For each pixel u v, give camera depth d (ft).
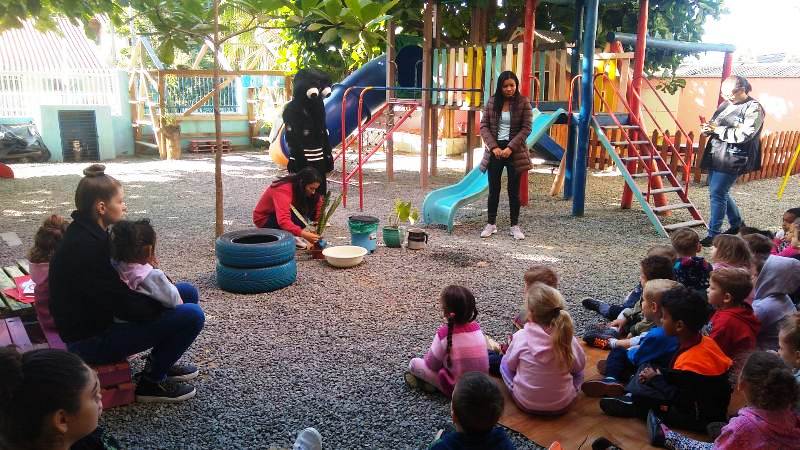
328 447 9.84
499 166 23.71
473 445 7.59
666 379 10.41
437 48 34.53
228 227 24.97
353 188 35.17
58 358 6.08
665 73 45.34
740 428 7.95
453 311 11.03
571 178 32.53
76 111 47.57
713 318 11.42
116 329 10.68
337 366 12.75
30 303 13.26
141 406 11.04
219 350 13.42
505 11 42.32
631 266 20.36
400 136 55.26
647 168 26.68
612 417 10.80
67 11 19.17
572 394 10.84
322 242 20.62
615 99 31.71
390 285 17.99
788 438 7.79
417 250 21.91
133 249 10.43
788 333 9.40
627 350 11.93
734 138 22.49
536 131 27.50
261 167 44.01
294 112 25.25
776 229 25.94
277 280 17.19
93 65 63.36
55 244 11.80
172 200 30.94
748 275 11.21
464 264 20.26
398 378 12.28
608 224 26.84
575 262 20.74
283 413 10.88
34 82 48.65
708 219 28.27
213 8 19.33
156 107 49.47
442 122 51.55
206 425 10.45
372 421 10.65
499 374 12.23
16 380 5.79
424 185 34.96
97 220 10.36
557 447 9.17
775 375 7.79
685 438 9.64
